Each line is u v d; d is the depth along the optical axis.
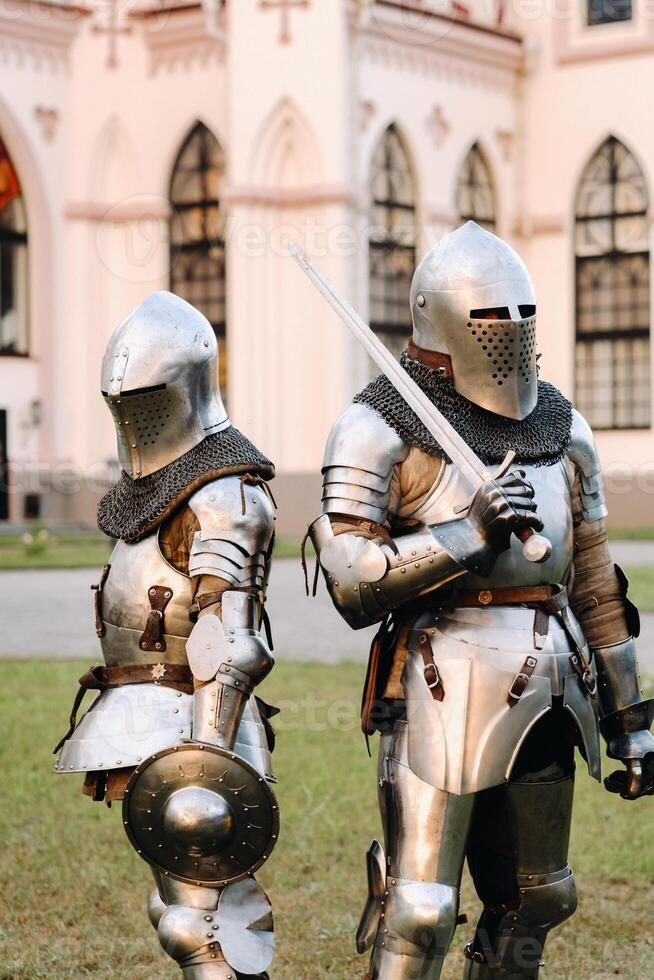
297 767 12.88
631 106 46.62
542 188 47.88
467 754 6.28
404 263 44.12
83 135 44.69
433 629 6.45
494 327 6.44
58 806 11.87
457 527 6.16
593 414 47.66
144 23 44.06
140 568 6.55
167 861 6.28
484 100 46.78
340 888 9.71
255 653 6.27
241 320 41.50
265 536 6.46
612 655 7.06
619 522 46.28
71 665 18.92
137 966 8.38
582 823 11.26
